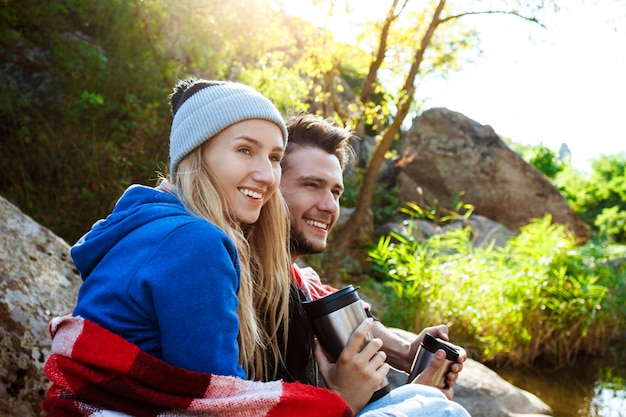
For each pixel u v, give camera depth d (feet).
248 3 22.06
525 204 37.17
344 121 24.62
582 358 20.15
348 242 23.76
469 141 36.94
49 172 19.15
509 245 23.53
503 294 19.52
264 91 22.68
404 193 37.32
